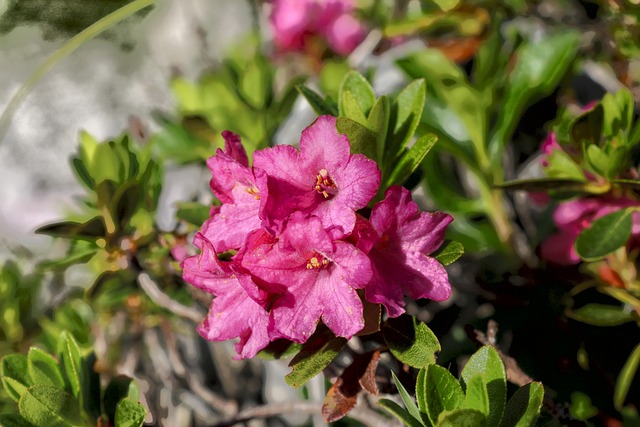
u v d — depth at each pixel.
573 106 0.27
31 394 0.16
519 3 0.26
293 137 0.28
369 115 0.15
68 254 0.22
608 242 0.18
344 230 0.14
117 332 0.26
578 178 0.19
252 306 0.15
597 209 0.20
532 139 0.28
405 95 0.16
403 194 0.14
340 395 0.16
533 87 0.24
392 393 0.17
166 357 0.27
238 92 0.25
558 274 0.21
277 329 0.14
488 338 0.18
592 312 0.19
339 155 0.14
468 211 0.25
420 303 0.20
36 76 0.23
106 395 0.17
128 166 0.21
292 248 0.14
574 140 0.19
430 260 0.15
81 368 0.17
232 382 0.28
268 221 0.14
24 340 0.26
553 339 0.21
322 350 0.15
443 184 0.25
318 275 0.15
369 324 0.15
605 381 0.21
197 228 0.19
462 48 0.27
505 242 0.24
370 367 0.16
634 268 0.20
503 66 0.24
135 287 0.24
